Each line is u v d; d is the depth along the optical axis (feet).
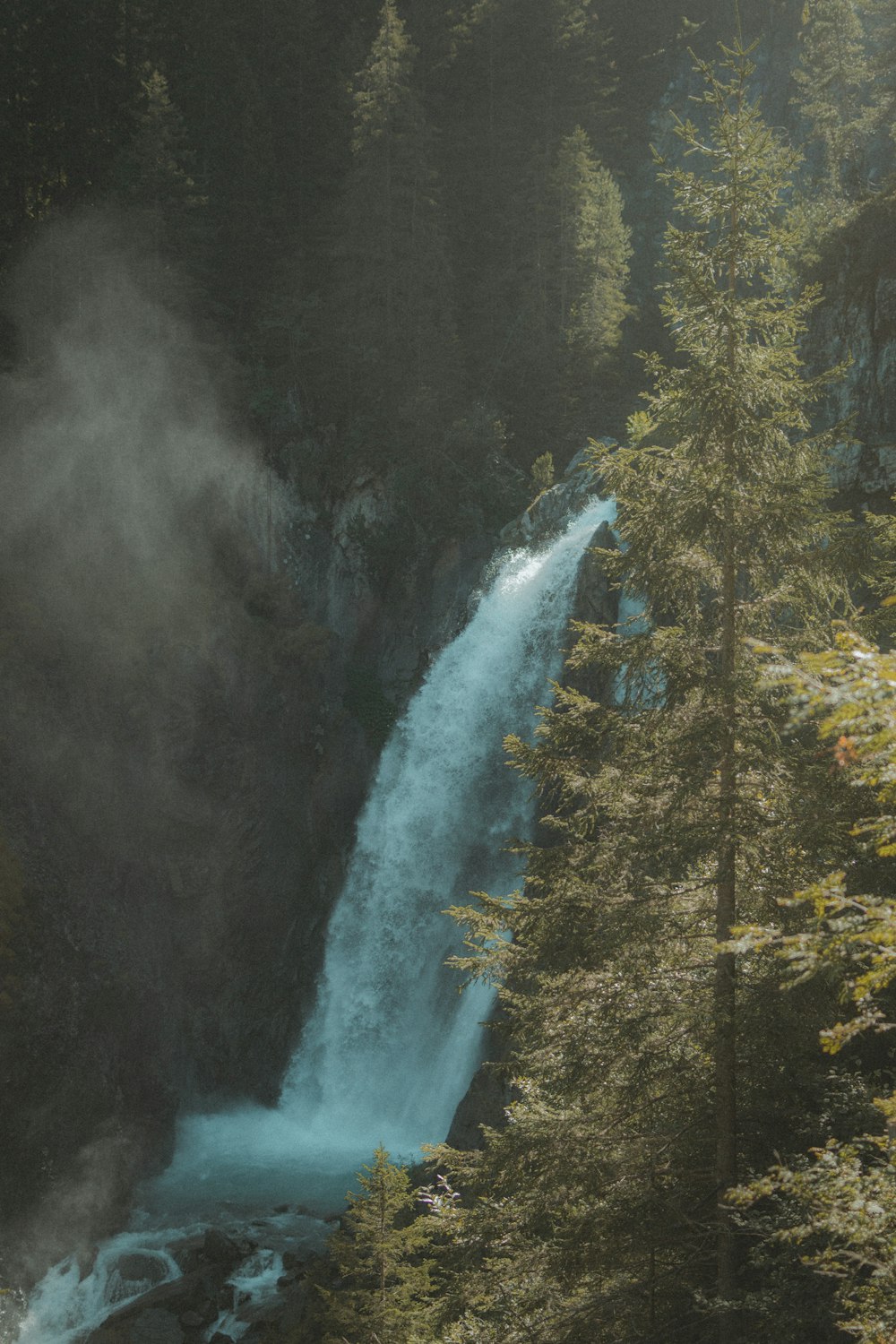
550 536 143.84
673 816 38.88
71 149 183.01
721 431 41.98
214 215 184.44
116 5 196.24
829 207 151.43
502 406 195.93
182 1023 127.24
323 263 191.11
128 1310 87.92
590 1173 37.58
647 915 37.96
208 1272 91.61
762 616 40.63
